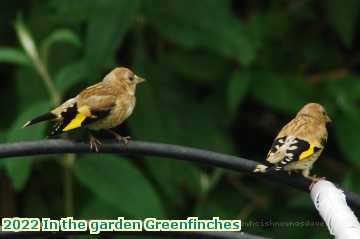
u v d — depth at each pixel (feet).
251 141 43.16
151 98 37.60
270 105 38.37
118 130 38.47
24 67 36.32
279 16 41.81
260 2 43.16
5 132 36.86
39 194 40.50
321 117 28.53
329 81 40.63
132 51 38.86
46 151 26.14
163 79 38.09
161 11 35.99
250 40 37.78
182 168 37.29
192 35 35.91
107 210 34.91
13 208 41.60
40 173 40.24
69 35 35.09
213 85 39.52
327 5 39.81
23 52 38.24
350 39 39.63
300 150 26.89
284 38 41.70
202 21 35.99
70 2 34.76
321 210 23.00
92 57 34.19
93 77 35.01
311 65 42.19
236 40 35.83
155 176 37.09
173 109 37.76
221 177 39.91
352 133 39.34
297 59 41.78
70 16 36.29
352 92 40.06
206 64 38.99
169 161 37.22
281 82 38.81
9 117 40.24
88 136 26.61
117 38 34.27
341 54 42.55
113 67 37.24
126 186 33.42
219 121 38.86
